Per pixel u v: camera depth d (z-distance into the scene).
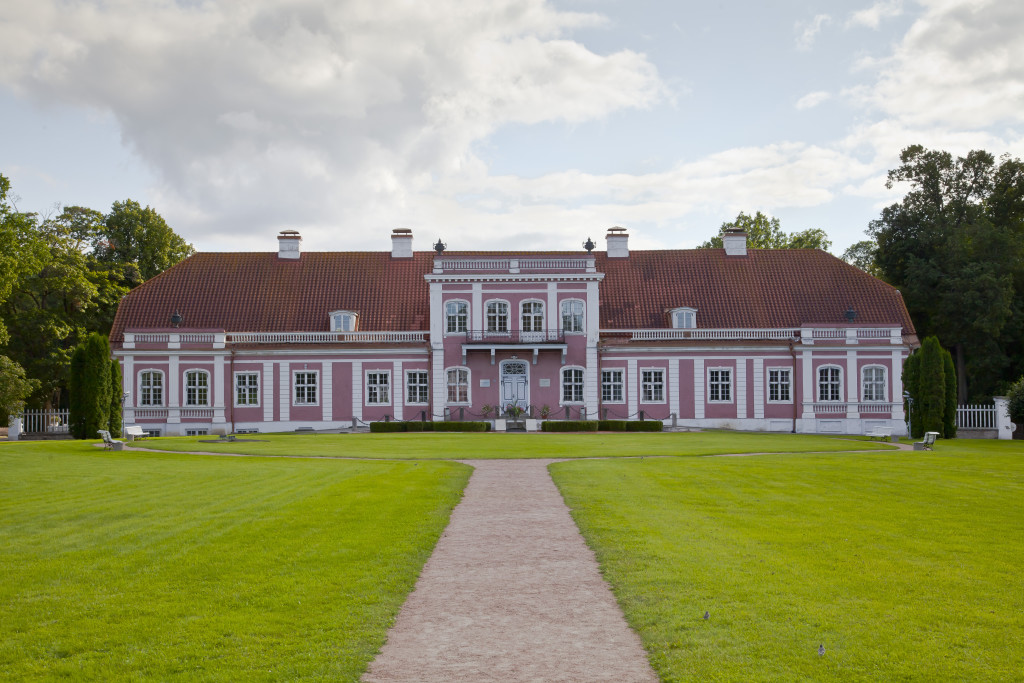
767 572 13.09
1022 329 65.38
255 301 59.97
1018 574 13.06
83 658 9.70
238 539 15.52
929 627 10.62
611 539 15.45
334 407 57.38
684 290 61.03
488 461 30.59
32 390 53.25
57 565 13.63
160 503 19.92
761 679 9.06
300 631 10.57
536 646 10.13
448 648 10.08
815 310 59.88
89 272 64.12
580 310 57.16
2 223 42.41
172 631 10.55
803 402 57.06
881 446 39.25
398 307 59.81
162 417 56.06
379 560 13.98
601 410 57.22
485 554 14.70
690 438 43.78
